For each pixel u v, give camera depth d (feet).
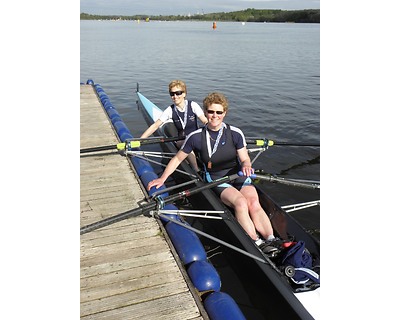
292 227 11.44
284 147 23.02
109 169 17.25
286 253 9.93
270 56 72.84
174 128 22.30
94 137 22.04
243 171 11.94
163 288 9.80
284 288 9.17
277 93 39.22
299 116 30.22
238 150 12.82
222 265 11.96
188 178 16.06
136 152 18.02
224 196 12.23
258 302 10.12
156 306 9.20
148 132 18.20
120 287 9.82
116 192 15.11
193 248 11.18
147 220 12.91
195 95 39.45
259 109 32.53
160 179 13.16
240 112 31.60
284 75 50.72
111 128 23.72
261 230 11.41
